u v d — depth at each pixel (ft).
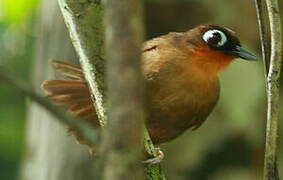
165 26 48.85
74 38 21.35
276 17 23.89
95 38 21.02
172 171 47.06
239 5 47.83
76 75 33.55
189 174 47.14
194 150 46.85
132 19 13.21
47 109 15.96
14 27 52.85
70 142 44.24
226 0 48.19
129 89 13.03
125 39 13.14
